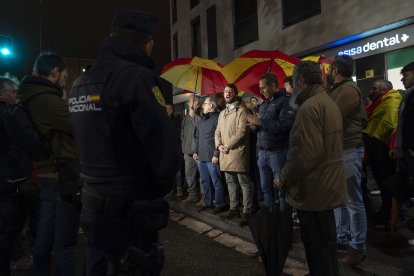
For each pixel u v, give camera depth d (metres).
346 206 3.57
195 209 6.29
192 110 6.73
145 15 1.96
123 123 1.78
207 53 17.70
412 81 3.69
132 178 1.81
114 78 1.78
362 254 3.52
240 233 5.08
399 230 4.52
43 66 2.96
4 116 2.97
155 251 1.89
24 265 4.11
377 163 4.70
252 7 14.30
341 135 2.80
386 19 8.67
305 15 11.36
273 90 4.48
